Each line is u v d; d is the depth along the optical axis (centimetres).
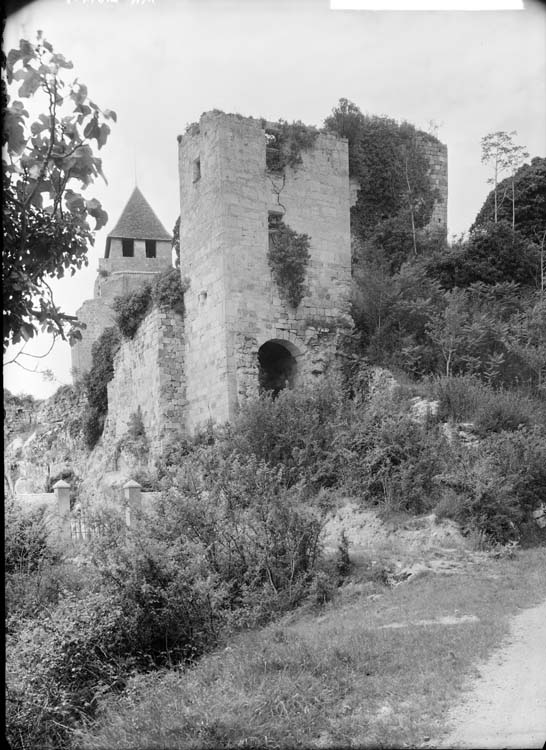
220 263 2823
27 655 1011
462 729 687
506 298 2825
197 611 1199
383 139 3472
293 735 722
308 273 2980
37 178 538
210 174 2905
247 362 2797
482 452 1966
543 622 1059
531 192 3316
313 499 2014
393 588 1421
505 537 1741
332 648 973
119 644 1112
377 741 686
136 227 5097
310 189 3031
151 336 3127
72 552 1658
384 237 3328
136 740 765
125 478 2838
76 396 4216
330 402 2406
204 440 2712
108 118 533
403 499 1866
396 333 2867
